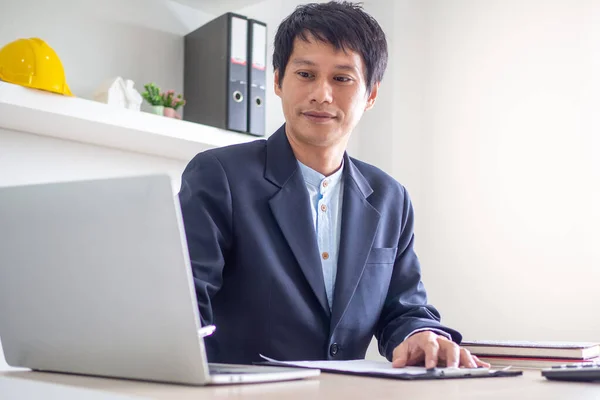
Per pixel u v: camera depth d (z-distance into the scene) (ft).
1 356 6.40
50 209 2.67
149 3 7.70
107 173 7.28
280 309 4.24
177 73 7.91
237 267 4.33
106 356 2.67
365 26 4.51
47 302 2.80
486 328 8.84
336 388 2.45
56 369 2.93
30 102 5.84
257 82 7.50
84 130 6.61
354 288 4.35
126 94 6.84
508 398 2.27
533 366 3.99
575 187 8.31
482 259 8.98
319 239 4.61
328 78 4.47
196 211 4.23
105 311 2.60
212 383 2.46
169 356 2.46
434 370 2.94
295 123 4.53
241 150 4.65
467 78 9.41
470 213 9.16
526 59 8.89
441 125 9.58
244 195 4.38
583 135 8.32
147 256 2.42
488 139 9.12
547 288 8.39
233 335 4.32
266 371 2.74
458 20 9.59
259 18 8.79
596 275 8.02
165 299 2.41
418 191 9.66
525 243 8.64
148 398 2.11
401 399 2.18
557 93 8.58
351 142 9.78
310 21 4.46
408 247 4.98
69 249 2.65
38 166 6.77
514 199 8.80
